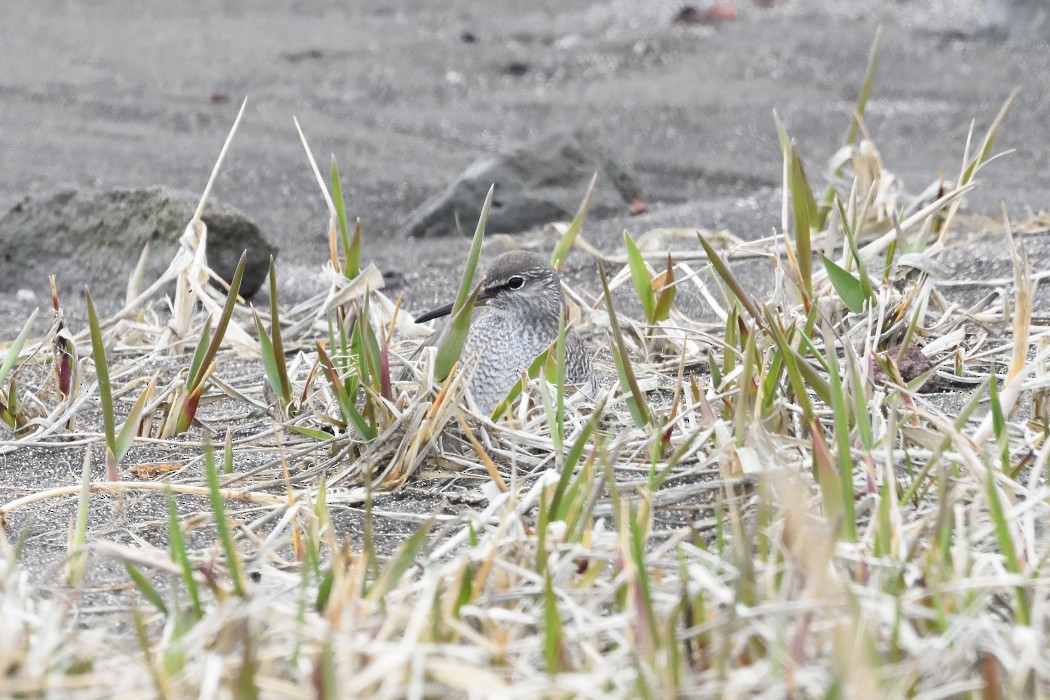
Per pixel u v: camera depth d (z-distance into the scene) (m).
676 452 8.43
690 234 15.57
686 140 23.89
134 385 11.36
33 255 16.70
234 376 12.30
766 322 9.62
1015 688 5.30
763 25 32.22
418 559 7.26
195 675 5.45
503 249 17.59
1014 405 8.97
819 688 5.27
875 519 6.82
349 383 9.77
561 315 8.91
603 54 30.33
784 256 14.80
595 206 19.03
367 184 21.62
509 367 11.43
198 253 11.89
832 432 8.84
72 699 5.41
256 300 16.28
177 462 9.56
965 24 31.64
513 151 19.06
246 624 5.68
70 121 25.34
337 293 10.52
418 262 17.56
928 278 11.09
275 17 35.72
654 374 11.22
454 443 9.20
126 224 16.61
